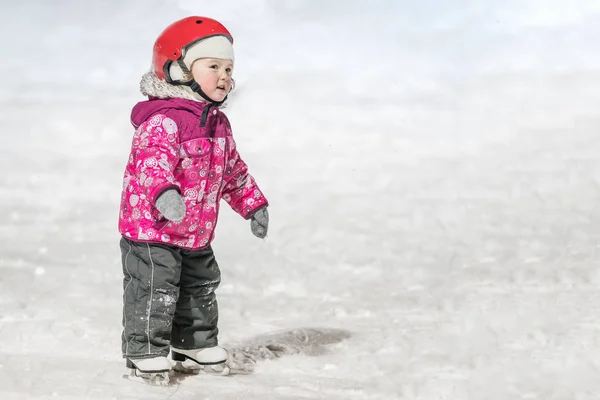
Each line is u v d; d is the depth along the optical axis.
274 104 15.33
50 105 16.08
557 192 10.50
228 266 8.07
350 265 8.05
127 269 4.96
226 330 6.16
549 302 6.35
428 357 5.37
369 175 12.00
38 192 11.70
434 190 11.04
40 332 5.96
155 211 4.88
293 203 10.81
